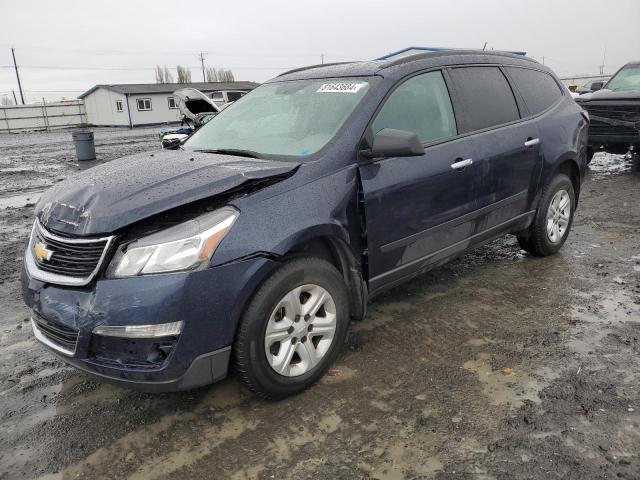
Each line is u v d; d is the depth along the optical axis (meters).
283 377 2.97
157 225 2.66
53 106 47.06
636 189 8.35
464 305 4.21
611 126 9.74
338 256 3.29
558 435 2.65
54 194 3.09
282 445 2.68
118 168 3.28
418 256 3.74
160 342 2.59
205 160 3.24
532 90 4.88
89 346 2.63
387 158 3.43
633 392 2.99
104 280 2.59
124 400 3.13
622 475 2.38
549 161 4.80
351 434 2.74
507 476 2.40
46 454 2.70
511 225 4.62
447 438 2.67
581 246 5.60
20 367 3.55
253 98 4.29
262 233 2.78
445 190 3.79
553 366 3.28
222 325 2.69
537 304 4.20
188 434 2.80
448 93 4.01
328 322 3.16
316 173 3.12
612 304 4.16
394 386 3.14
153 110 47.38
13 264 5.76
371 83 3.61
